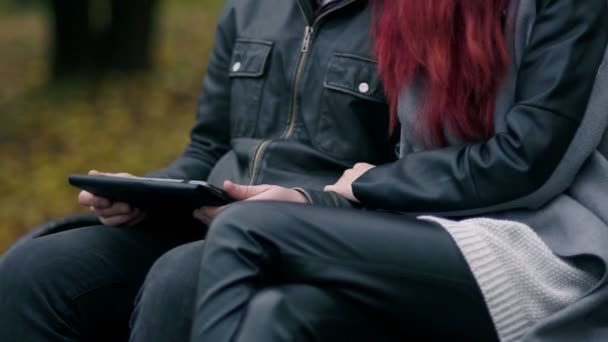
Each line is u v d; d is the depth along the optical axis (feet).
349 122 9.66
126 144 35.81
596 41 8.41
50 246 9.41
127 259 9.59
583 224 8.32
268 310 7.48
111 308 9.47
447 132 8.86
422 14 8.76
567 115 8.29
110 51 43.34
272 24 10.21
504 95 8.73
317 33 9.87
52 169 33.19
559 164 8.36
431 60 8.73
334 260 7.86
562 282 8.22
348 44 9.70
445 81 8.71
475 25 8.64
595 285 8.16
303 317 7.64
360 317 7.93
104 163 34.17
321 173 9.73
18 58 51.70
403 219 8.11
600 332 8.27
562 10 8.43
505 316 8.04
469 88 8.71
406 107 9.02
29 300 9.16
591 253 8.16
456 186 8.45
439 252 7.92
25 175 32.89
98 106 39.83
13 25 62.39
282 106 10.04
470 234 8.06
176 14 59.00
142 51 43.62
